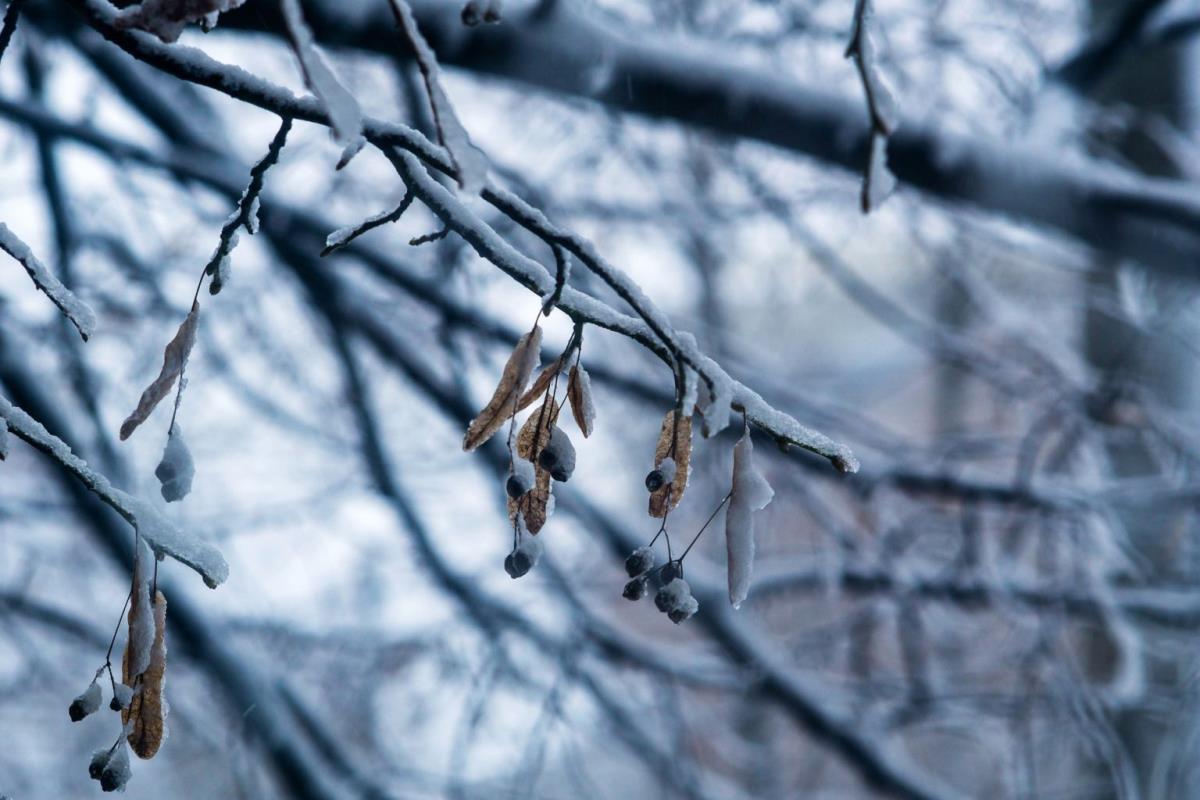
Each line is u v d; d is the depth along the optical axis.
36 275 1.54
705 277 9.14
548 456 1.45
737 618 6.92
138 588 1.44
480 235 1.48
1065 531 7.07
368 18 4.11
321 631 7.56
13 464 7.21
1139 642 6.58
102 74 5.46
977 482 6.77
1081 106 5.68
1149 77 7.12
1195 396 7.27
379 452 6.63
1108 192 4.92
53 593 8.01
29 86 6.06
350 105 1.13
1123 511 7.05
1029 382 7.60
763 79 4.59
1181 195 4.86
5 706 8.04
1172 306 6.85
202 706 7.73
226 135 6.39
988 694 7.10
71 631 7.23
